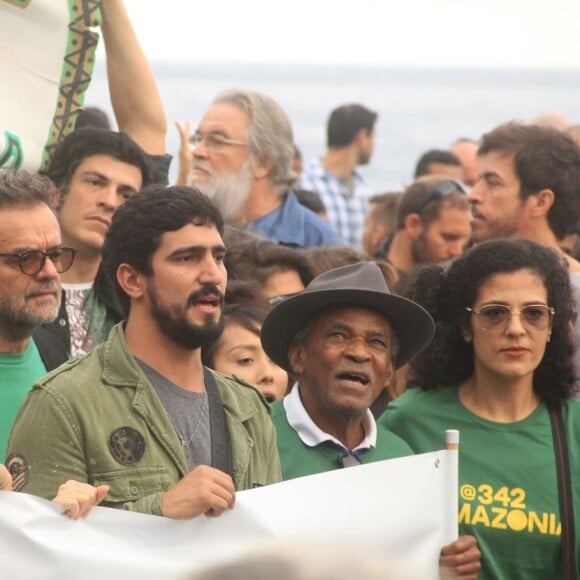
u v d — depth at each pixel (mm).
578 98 27078
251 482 8977
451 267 10641
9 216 9766
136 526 8352
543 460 10211
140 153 12125
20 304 9742
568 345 10539
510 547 10031
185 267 8742
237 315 11336
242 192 15000
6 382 9883
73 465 8438
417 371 10766
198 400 8914
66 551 8219
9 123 11828
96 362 8773
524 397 10445
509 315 10312
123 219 8898
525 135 13414
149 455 8570
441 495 8992
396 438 10195
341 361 9586
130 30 13320
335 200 22188
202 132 15094
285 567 8602
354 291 9570
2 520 8180
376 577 8773
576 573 10062
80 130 11984
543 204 13367
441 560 8953
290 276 12336
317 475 8781
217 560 8453
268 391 11320
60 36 12117
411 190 16406
